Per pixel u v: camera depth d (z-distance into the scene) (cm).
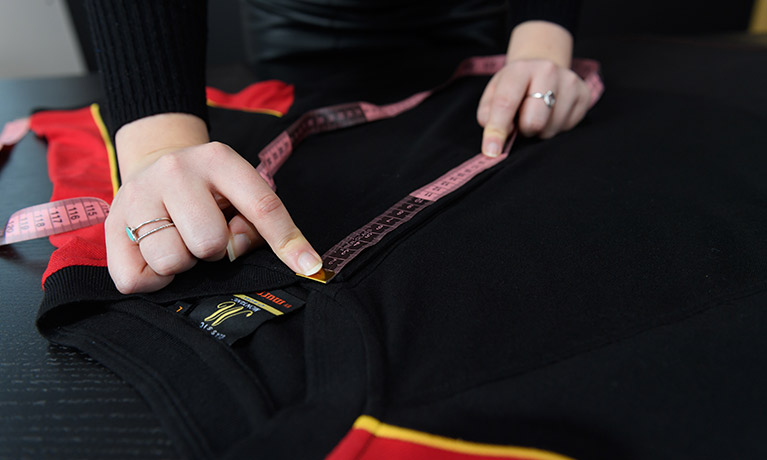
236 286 60
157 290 60
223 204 62
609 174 83
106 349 54
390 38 162
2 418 49
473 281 59
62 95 159
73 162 103
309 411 44
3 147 117
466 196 77
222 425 45
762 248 65
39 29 257
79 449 45
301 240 59
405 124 107
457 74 130
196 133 75
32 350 58
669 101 115
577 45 179
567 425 43
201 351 52
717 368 48
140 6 72
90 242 70
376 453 41
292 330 56
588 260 63
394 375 47
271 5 159
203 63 81
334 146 99
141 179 60
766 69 138
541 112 88
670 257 63
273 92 132
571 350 50
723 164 87
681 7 311
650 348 50
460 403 45
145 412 49
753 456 41
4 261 76
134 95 73
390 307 55
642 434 43
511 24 114
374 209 73
